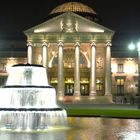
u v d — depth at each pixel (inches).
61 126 1320.1
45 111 1243.2
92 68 4148.6
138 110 2267.5
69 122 1514.5
